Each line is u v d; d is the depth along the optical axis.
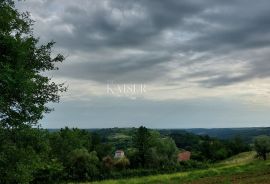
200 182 39.31
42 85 22.34
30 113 21.00
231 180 39.78
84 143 114.69
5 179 20.39
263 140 101.12
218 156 133.62
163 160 106.38
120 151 123.81
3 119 20.39
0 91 19.50
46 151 23.05
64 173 77.62
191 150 152.12
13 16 20.98
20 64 20.42
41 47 23.06
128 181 48.75
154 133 112.31
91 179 82.25
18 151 20.72
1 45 20.02
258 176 42.75
